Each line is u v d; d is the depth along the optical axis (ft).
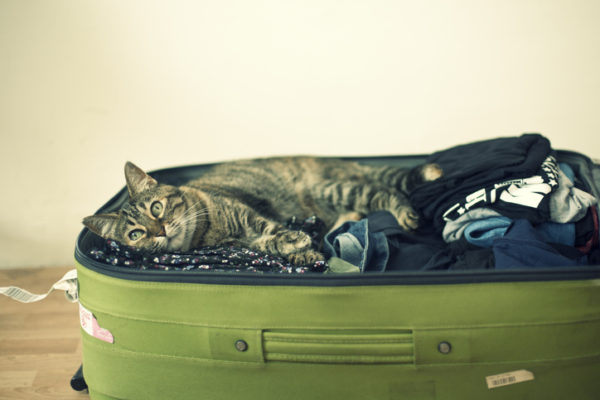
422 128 6.70
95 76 6.23
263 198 5.55
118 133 6.52
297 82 6.47
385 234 4.59
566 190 4.13
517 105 6.54
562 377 3.47
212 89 6.44
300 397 3.62
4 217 6.66
